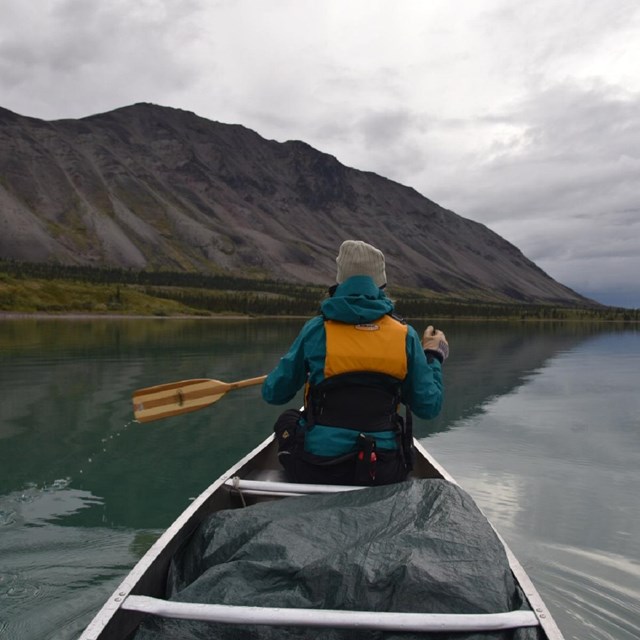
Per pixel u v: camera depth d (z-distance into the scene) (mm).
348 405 3117
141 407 4969
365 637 1945
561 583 3768
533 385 13922
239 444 7457
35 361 16891
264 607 1997
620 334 47938
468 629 1898
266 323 63156
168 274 174375
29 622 3213
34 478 5992
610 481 6133
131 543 4332
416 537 2297
